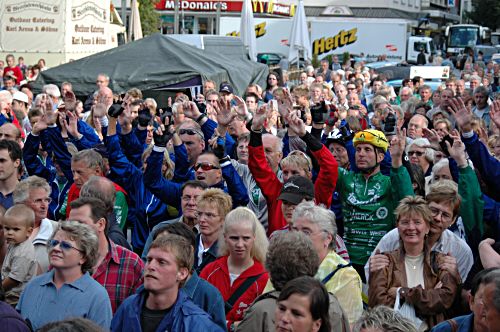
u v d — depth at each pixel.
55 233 6.79
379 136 9.22
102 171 9.67
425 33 84.19
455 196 8.02
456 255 8.05
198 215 8.10
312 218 7.15
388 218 9.16
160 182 9.62
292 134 11.30
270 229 9.23
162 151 9.49
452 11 116.06
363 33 57.16
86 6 31.42
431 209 7.95
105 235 7.49
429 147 11.24
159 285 6.15
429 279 7.45
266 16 57.72
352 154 10.95
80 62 20.83
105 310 6.74
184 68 20.34
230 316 7.26
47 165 12.06
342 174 9.52
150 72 20.19
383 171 10.26
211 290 6.69
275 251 6.29
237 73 22.14
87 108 18.20
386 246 8.09
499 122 10.35
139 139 11.31
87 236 6.76
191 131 10.28
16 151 10.08
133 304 6.31
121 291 7.37
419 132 14.23
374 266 7.57
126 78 20.03
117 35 38.19
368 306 7.64
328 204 9.30
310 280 5.67
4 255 8.09
